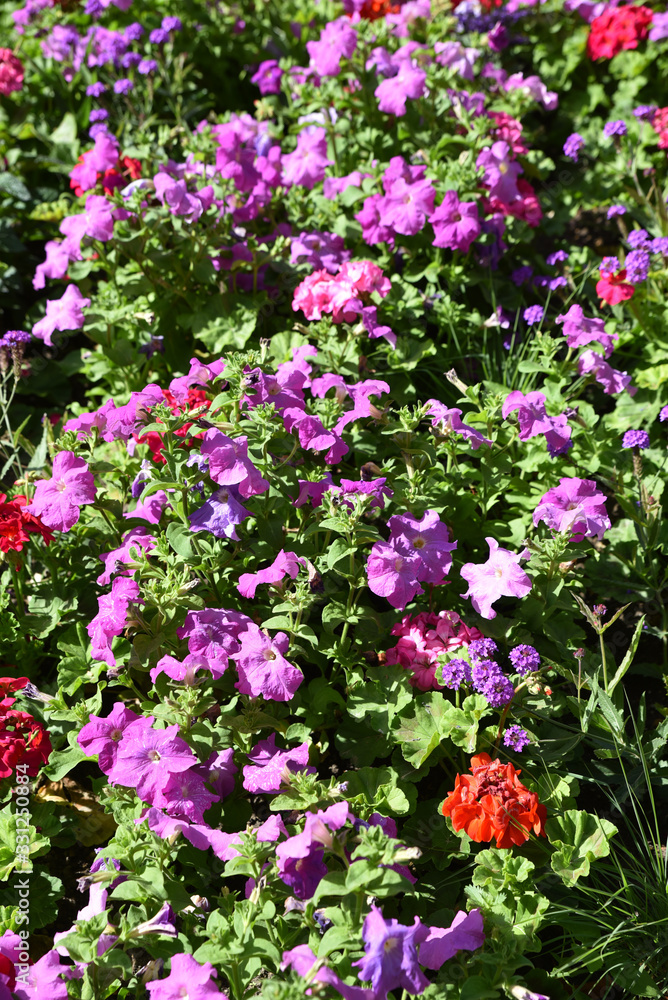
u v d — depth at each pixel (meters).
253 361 3.11
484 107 5.25
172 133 5.13
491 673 2.67
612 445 3.89
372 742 2.95
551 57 6.14
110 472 3.50
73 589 3.42
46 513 3.10
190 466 2.99
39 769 2.91
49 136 5.59
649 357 4.24
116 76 5.91
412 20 5.47
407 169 4.39
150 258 4.11
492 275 4.57
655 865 2.67
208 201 4.19
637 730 3.02
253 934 2.39
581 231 5.19
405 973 2.09
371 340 4.19
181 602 2.86
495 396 3.44
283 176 4.64
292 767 2.69
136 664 2.82
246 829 2.58
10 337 3.86
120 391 4.23
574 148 4.87
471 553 3.52
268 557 3.10
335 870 2.53
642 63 5.78
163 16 6.23
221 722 2.81
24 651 3.31
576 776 2.88
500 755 2.90
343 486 3.06
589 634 3.47
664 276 4.23
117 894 2.38
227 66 6.23
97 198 4.00
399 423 3.34
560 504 3.10
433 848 2.78
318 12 6.26
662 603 3.46
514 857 2.65
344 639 3.03
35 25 6.08
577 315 3.81
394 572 2.88
